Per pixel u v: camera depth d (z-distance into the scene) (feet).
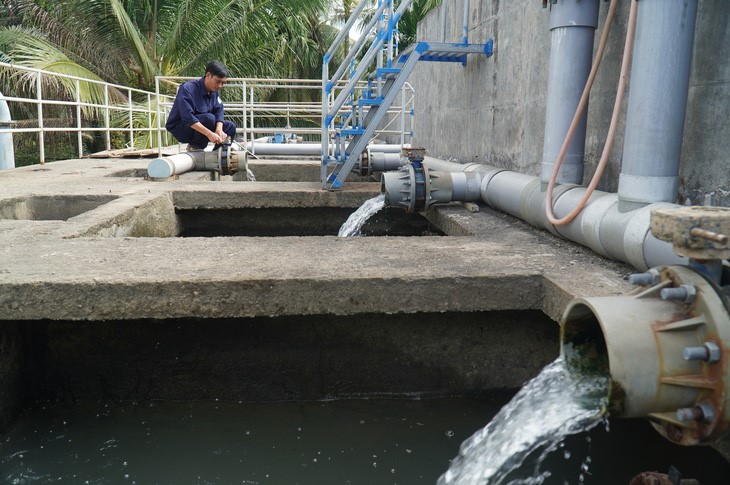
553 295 10.12
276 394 12.37
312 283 10.14
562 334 7.36
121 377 12.13
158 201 18.90
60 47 53.16
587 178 15.01
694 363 6.23
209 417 11.71
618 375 6.15
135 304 9.89
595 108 14.55
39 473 9.74
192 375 12.21
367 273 10.44
